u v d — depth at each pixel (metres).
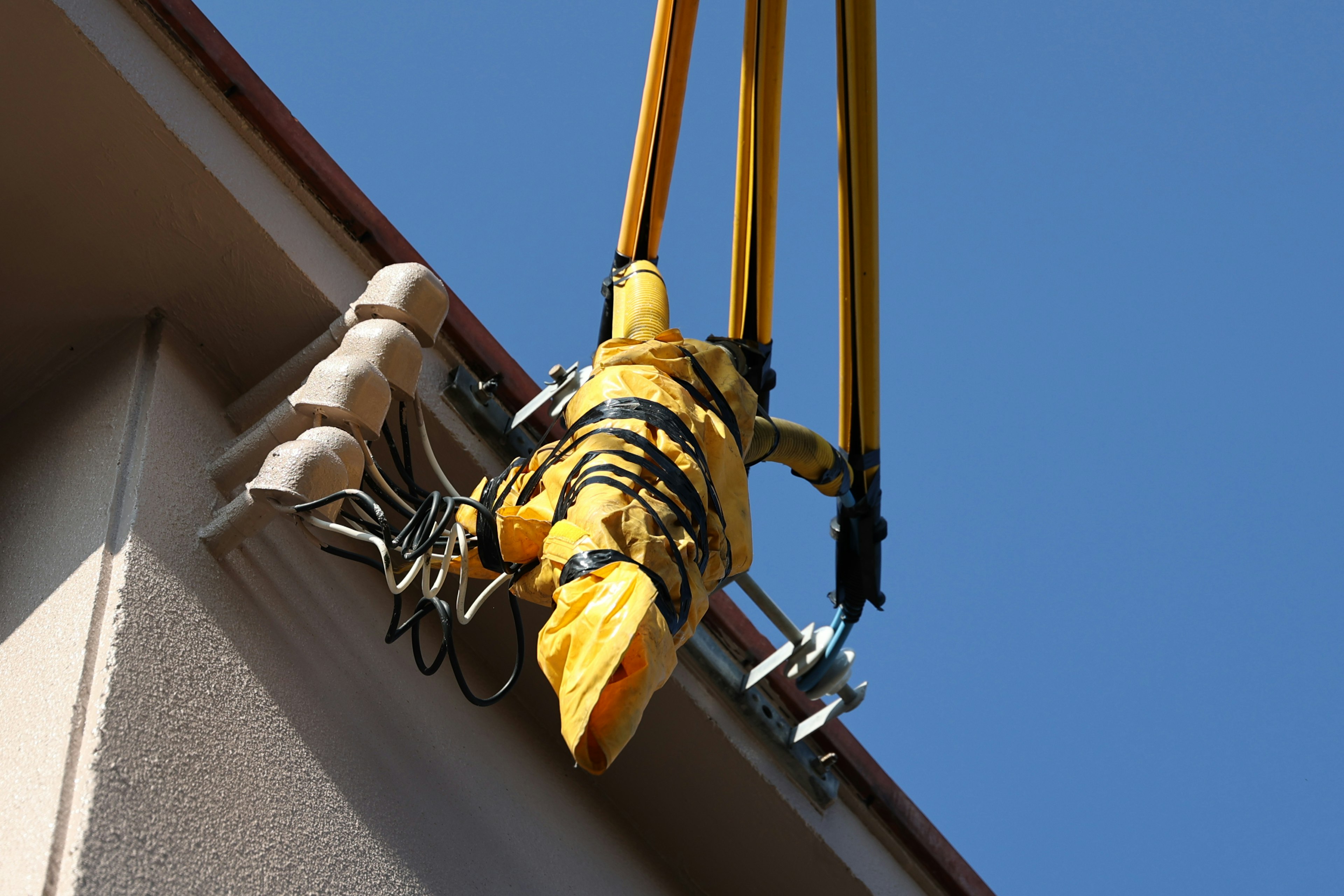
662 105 5.48
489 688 5.68
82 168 5.08
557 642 3.63
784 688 6.04
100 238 5.21
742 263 5.44
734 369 4.65
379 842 4.21
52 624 3.91
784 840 5.93
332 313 5.31
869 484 5.83
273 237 5.22
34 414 5.31
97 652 3.72
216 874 3.52
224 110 5.34
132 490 4.33
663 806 6.01
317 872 3.88
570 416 4.41
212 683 3.99
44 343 5.41
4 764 3.49
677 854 6.14
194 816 3.58
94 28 4.92
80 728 3.49
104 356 5.27
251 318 5.34
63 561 4.18
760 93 5.30
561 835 5.39
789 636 5.84
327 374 4.63
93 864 3.18
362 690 4.73
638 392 4.32
